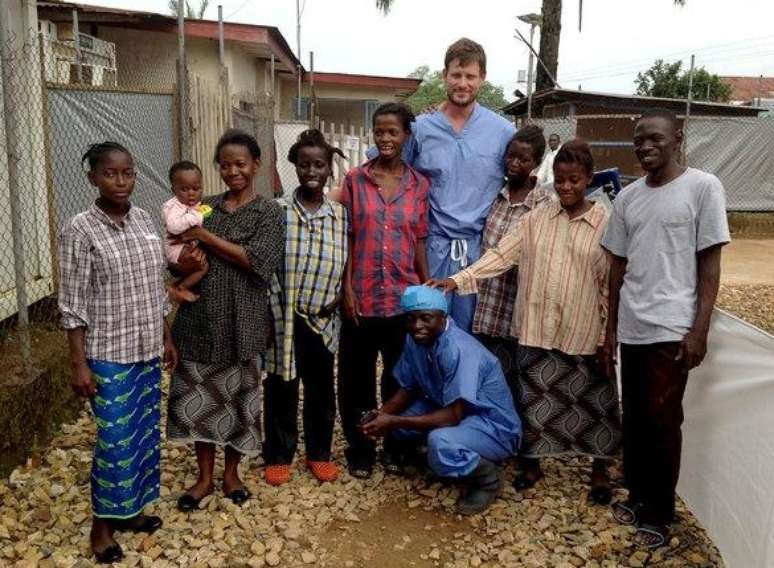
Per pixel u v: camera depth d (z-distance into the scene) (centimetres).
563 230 348
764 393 276
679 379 305
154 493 319
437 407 377
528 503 361
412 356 367
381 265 362
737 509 291
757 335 283
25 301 399
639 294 311
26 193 501
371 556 315
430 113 399
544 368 356
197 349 327
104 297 279
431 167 384
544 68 1488
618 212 325
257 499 354
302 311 349
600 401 355
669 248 301
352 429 384
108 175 272
